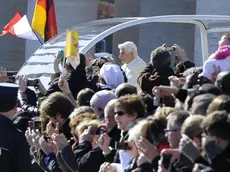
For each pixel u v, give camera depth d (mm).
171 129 17844
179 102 20609
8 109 20766
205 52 36844
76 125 22188
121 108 20453
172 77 22453
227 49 24969
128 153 19469
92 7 56344
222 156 16219
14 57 58594
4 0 58844
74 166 20734
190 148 16609
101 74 28469
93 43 34781
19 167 20375
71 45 28578
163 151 16750
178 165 16734
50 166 21359
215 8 52031
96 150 20891
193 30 50219
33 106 28109
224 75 19953
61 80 27062
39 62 35750
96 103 23984
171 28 50500
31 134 22266
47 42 36406
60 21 55656
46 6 36406
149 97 22984
